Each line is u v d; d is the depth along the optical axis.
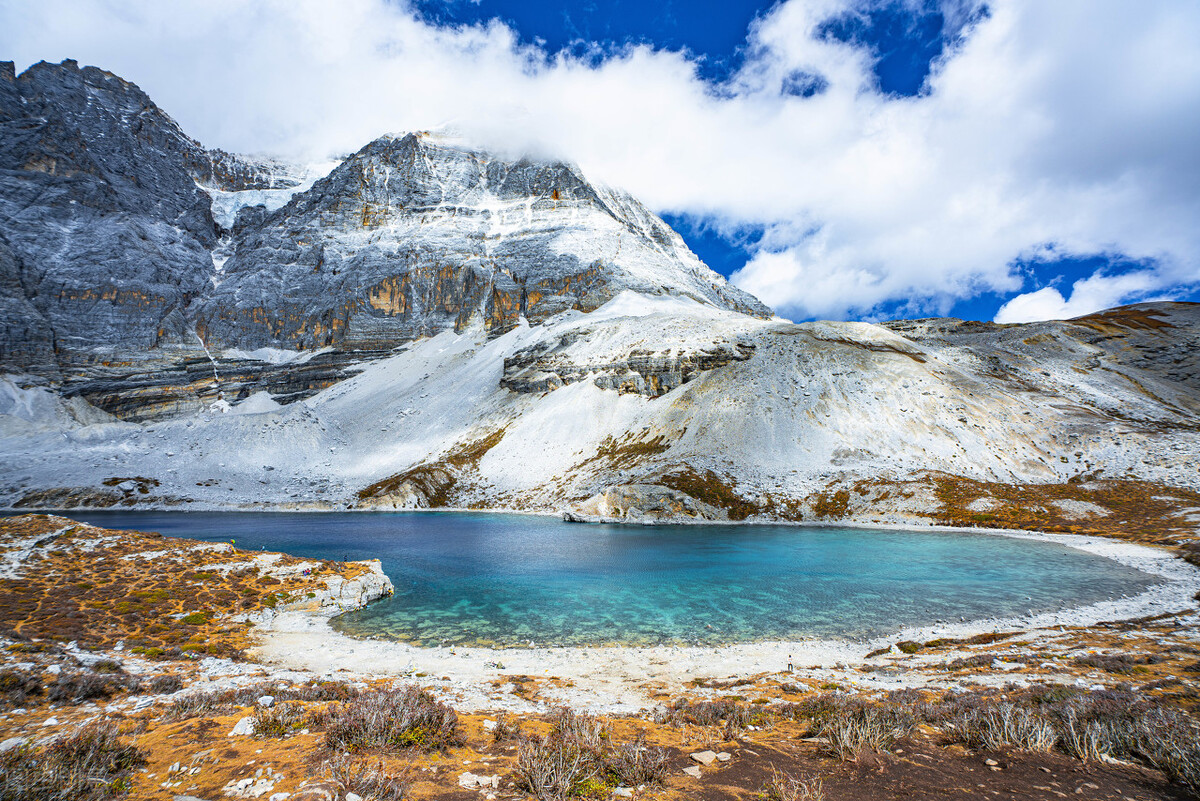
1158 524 63.03
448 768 9.52
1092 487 78.38
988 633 28.39
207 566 35.88
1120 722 11.06
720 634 30.00
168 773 8.92
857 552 56.03
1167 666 18.39
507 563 51.62
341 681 19.47
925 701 15.09
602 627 31.53
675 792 8.88
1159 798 8.46
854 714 12.35
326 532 75.94
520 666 24.28
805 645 27.70
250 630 29.73
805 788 8.80
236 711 13.14
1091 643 23.64
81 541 35.75
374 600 37.88
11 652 20.03
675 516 85.44
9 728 11.95
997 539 63.22
